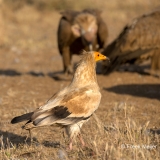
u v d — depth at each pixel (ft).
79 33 80.69
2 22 128.06
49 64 105.81
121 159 41.68
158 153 43.37
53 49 123.95
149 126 54.75
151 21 80.18
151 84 80.74
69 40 82.02
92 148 44.98
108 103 66.49
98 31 82.02
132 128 49.88
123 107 61.93
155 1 182.50
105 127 53.62
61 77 86.99
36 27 154.30
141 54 82.89
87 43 80.18
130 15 167.94
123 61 84.33
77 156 44.09
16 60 110.11
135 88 77.87
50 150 46.55
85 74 44.98
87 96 43.62
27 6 172.45
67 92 43.96
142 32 79.30
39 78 88.12
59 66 103.24
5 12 158.40
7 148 46.65
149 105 64.69
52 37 139.33
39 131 53.67
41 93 75.15
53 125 43.34
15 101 69.21
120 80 83.35
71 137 44.14
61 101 42.63
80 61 45.52
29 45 127.13
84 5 178.29
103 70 85.97
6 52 120.16
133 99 69.46
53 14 172.04
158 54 84.89
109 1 184.14
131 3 181.78
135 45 79.30
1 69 100.63
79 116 43.01
